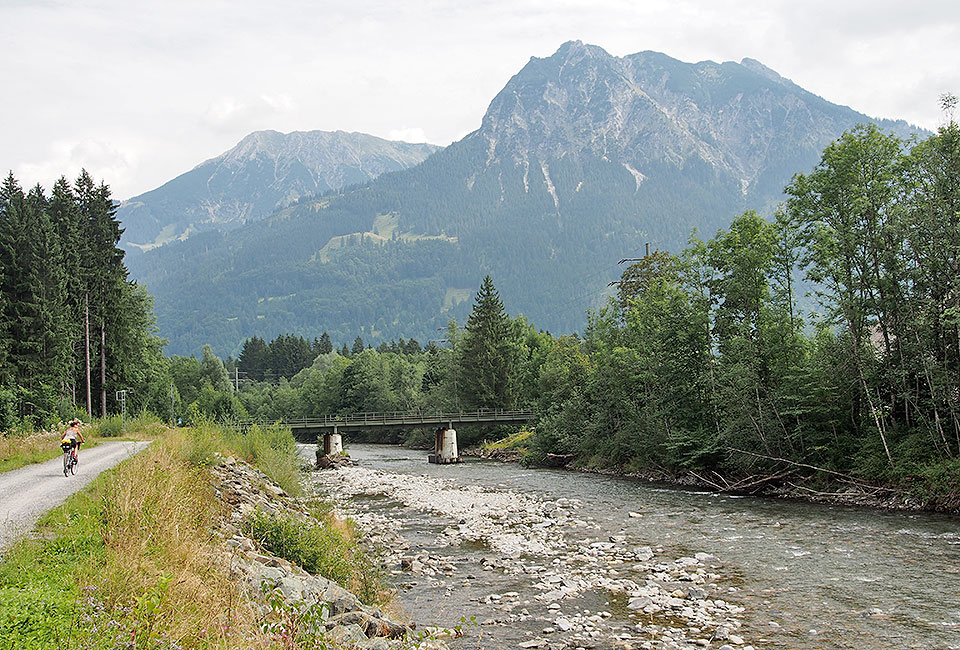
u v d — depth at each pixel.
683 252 54.59
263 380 195.12
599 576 21.77
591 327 91.69
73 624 8.59
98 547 12.30
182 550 11.90
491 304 99.44
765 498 40.47
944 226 36.84
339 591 14.30
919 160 39.41
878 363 41.12
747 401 45.69
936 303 37.31
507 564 23.45
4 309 58.84
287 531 17.45
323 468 70.19
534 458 71.00
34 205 67.06
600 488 46.66
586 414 68.56
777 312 46.81
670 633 16.30
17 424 53.12
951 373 36.81
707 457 49.97
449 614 17.89
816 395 42.41
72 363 64.75
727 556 24.39
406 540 27.81
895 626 16.70
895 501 35.19
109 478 19.06
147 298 89.19
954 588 19.92
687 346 53.97
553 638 16.03
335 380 139.12
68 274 65.44
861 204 39.59
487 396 96.94
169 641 8.47
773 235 47.91
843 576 21.42
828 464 41.00
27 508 17.41
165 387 94.12
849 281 41.59
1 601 9.27
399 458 84.25
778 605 18.50
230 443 37.38
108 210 74.75
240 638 9.30
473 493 43.62
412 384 126.06
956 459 33.97
